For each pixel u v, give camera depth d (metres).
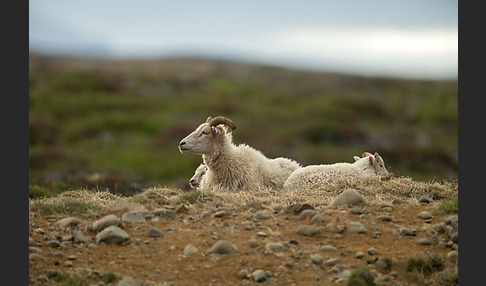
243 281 31.23
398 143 165.88
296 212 39.50
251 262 33.00
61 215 40.41
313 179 50.62
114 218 37.47
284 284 31.11
